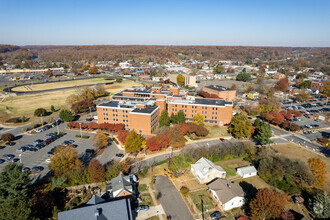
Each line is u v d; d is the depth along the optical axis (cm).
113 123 12925
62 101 19038
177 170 8788
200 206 6856
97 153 10031
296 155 10156
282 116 14600
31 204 5928
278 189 7750
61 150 7994
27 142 11050
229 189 7075
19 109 16625
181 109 13850
